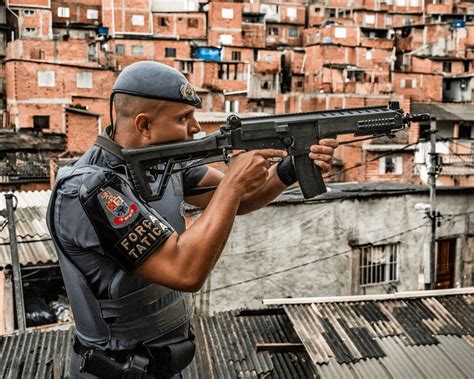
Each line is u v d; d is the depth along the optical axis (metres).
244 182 2.32
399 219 17.42
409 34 65.50
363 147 32.47
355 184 20.75
